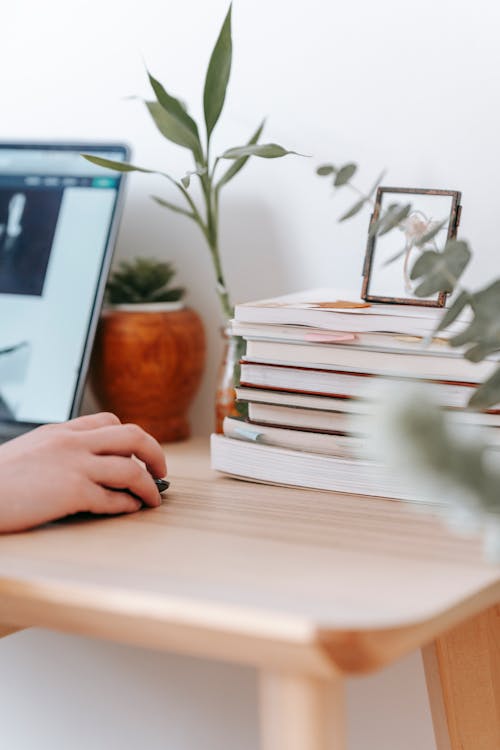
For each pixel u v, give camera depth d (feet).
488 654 2.61
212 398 3.60
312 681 1.55
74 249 3.43
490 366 2.32
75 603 1.68
